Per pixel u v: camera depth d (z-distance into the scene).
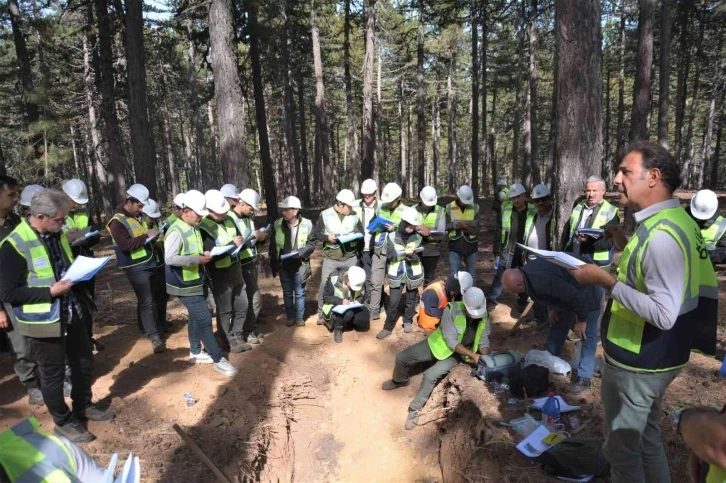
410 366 5.21
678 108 22.42
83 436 3.68
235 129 8.02
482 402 4.28
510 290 3.76
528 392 4.27
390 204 6.59
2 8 11.98
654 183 2.02
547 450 3.32
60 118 12.47
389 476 4.40
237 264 5.45
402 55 28.73
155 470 3.48
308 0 18.84
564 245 5.05
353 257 6.64
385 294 8.09
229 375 5.11
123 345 5.82
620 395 2.17
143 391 4.61
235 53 7.98
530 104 19.41
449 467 4.07
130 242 5.20
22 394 4.43
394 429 4.93
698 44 20.22
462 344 4.86
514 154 28.36
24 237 3.25
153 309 5.58
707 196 6.69
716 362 4.74
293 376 5.46
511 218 6.54
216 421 4.23
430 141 49.59
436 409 4.86
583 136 5.10
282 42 19.28
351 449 4.71
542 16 18.19
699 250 1.97
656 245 1.92
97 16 12.10
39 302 3.21
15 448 1.42
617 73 31.20
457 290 4.84
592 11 4.92
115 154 14.21
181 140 39.56
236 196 5.96
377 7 19.03
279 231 6.47
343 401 5.28
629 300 1.98
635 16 19.38
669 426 3.61
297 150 26.69
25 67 12.32
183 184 60.09
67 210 3.35
